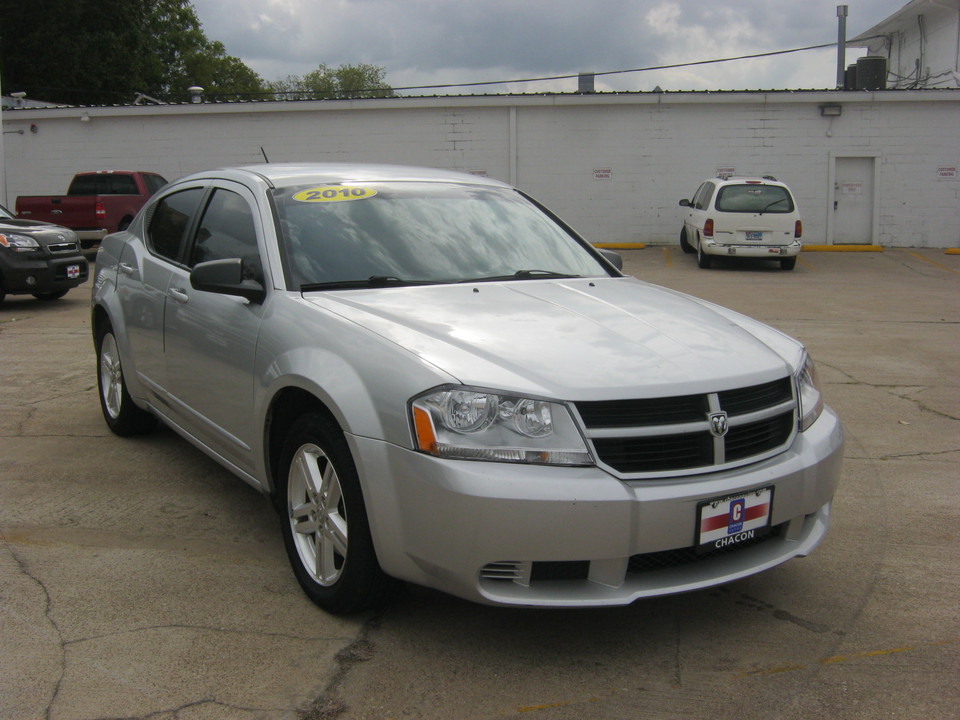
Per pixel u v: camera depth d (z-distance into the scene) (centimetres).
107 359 567
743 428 308
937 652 313
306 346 331
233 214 426
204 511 440
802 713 274
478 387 283
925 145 2181
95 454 529
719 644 317
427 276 386
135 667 293
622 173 2255
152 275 477
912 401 696
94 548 392
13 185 2367
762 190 1775
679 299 401
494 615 334
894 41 3194
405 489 287
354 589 314
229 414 389
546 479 275
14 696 275
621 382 290
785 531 323
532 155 2261
